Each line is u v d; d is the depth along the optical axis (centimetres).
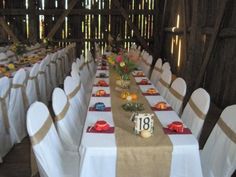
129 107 262
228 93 439
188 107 282
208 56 484
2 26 859
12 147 341
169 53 811
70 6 852
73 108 304
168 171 194
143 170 193
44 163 193
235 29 406
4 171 292
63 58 693
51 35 864
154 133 209
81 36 907
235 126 205
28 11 851
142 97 303
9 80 338
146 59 600
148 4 880
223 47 458
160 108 264
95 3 875
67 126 258
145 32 904
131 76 409
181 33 679
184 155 193
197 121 255
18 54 583
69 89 305
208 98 249
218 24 452
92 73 582
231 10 431
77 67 429
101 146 189
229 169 202
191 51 532
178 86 323
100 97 299
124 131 212
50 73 553
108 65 518
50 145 208
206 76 525
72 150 243
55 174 201
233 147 202
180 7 685
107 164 190
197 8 518
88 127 219
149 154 190
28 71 433
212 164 218
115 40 880
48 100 522
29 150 336
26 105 371
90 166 190
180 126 213
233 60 423
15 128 346
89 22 897
